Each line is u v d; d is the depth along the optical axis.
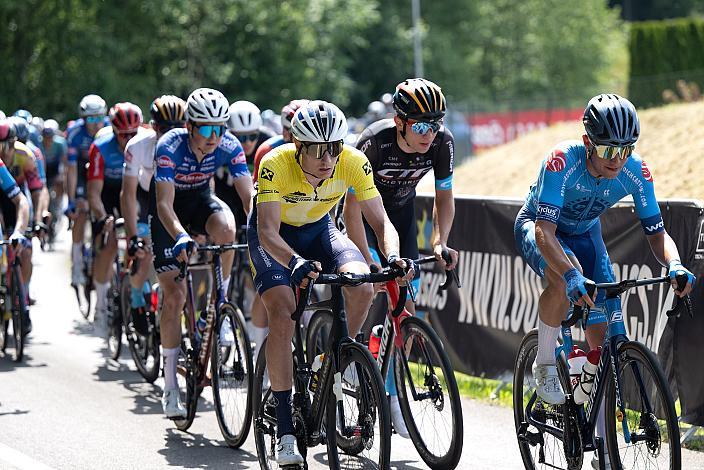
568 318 12.36
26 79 85.06
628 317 16.81
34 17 82.62
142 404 19.33
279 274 13.70
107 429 17.41
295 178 13.33
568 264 12.13
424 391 14.30
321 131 12.62
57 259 43.28
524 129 68.56
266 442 14.57
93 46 84.38
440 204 16.22
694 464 14.42
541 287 18.47
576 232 13.38
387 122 15.80
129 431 17.28
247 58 101.69
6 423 17.80
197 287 19.19
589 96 70.06
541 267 13.05
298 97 105.75
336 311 13.13
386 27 135.38
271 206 13.18
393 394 15.30
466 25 150.00
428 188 41.84
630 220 16.67
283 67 104.44
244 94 102.88
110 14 87.75
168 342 16.97
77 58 84.44
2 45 83.44
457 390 13.59
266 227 13.10
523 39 151.25
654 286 16.27
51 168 45.66
